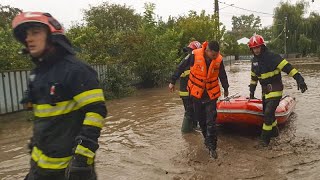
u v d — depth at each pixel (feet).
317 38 178.50
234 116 24.53
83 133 8.46
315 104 36.37
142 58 58.49
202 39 87.97
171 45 70.64
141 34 60.44
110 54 57.26
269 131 22.03
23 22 8.63
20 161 20.52
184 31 85.61
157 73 60.95
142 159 20.10
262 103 23.66
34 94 9.10
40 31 8.73
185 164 19.21
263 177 17.17
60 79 8.61
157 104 40.11
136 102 42.55
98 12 105.50
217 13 101.04
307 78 68.28
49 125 8.83
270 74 22.30
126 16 104.88
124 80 49.75
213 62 20.33
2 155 21.80
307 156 20.10
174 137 24.66
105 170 18.44
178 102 41.19
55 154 8.86
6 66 39.11
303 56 181.98
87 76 8.67
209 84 20.62
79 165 8.41
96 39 57.06
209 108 20.59
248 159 19.79
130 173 17.98
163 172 18.06
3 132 28.02
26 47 9.26
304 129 26.13
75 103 8.81
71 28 62.80
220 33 101.35
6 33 44.21
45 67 8.93
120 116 33.14
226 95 22.03
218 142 23.30
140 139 24.38
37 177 9.14
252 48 22.48
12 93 36.17
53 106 8.73
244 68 114.21
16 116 34.88
